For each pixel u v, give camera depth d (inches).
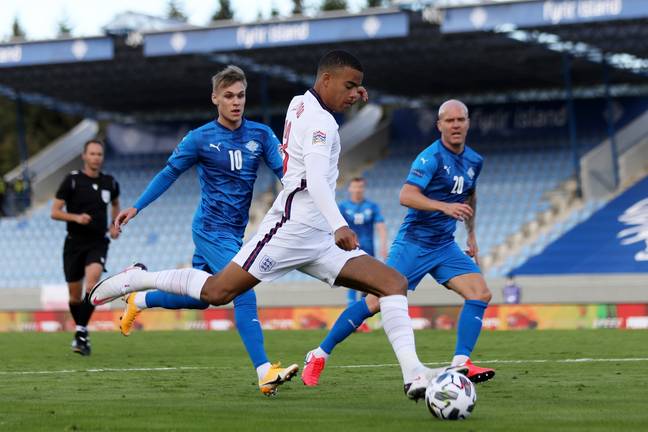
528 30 3762.3
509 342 2095.2
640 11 3356.3
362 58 4237.2
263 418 908.6
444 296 3511.3
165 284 1071.6
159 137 5482.3
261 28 3828.7
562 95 4891.7
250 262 1021.2
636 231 3996.1
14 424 876.0
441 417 889.5
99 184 1892.2
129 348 2070.6
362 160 5029.5
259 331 1133.1
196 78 4714.6
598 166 4404.5
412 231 1378.0
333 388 1209.4
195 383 1290.6
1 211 5319.9
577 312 2859.3
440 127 1357.0
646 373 1381.6
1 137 7805.1
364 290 999.6
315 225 1006.4
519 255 4104.3
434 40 3954.2
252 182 1298.0
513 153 4724.4
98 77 4699.8
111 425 862.5
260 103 5413.4
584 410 967.0
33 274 4662.9
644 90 4840.1
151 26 4065.0
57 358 1781.5
